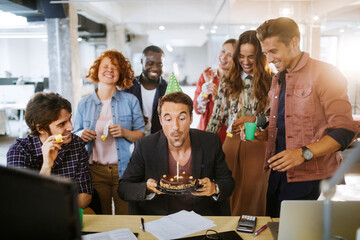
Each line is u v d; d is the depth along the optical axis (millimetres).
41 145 1646
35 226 511
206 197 1607
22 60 7746
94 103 2334
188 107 1546
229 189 1582
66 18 3553
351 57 5184
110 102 2354
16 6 3305
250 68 2420
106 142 2283
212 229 1257
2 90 6406
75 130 2371
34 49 7754
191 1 6660
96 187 2291
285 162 1474
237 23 4449
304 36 4277
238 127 2234
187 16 6777
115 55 2336
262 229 1236
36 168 1668
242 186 2340
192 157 1619
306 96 1594
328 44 5340
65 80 3643
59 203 494
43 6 3496
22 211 512
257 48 2357
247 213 2357
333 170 1629
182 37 6875
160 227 1274
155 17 6734
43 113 1571
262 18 4336
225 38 4539
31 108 1589
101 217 1384
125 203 2271
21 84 6984
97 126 2305
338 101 1513
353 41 5148
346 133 1470
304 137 1630
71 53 3623
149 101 2877
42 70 7664
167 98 1534
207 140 1654
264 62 2379
